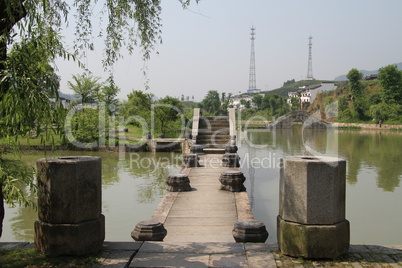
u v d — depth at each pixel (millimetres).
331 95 84625
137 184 15625
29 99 3869
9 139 4191
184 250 4828
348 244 4590
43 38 4406
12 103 3826
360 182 15758
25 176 4277
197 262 4445
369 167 20094
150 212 11133
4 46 4105
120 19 6203
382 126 67062
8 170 4242
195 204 9258
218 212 8594
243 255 4641
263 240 5914
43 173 4523
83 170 4539
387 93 73062
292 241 4496
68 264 4336
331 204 4418
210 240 6750
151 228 5961
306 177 4414
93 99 32188
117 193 13820
